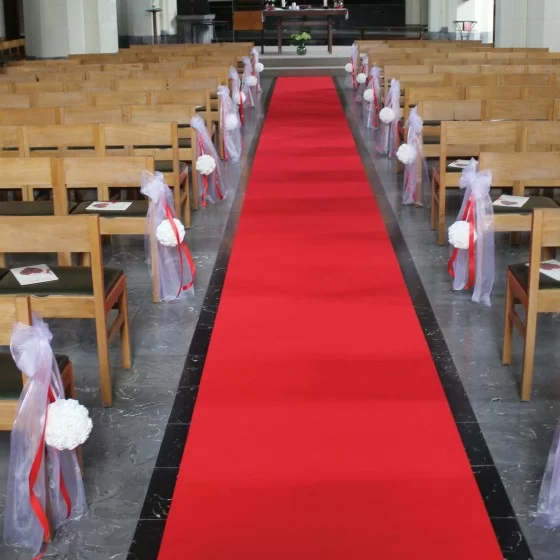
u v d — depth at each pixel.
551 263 4.78
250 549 3.29
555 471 3.50
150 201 5.97
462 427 4.25
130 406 4.56
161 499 3.69
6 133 6.99
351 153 11.21
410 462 3.89
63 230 4.36
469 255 5.87
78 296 4.51
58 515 3.53
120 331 4.99
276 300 5.96
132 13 26.20
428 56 13.85
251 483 3.73
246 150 11.55
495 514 3.54
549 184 6.57
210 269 6.67
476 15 27.28
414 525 3.43
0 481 3.92
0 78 10.93
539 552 3.31
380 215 8.17
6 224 4.32
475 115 8.02
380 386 4.65
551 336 5.42
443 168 7.03
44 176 5.97
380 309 5.78
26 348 3.32
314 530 3.40
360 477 3.77
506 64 12.41
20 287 4.59
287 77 20.69
